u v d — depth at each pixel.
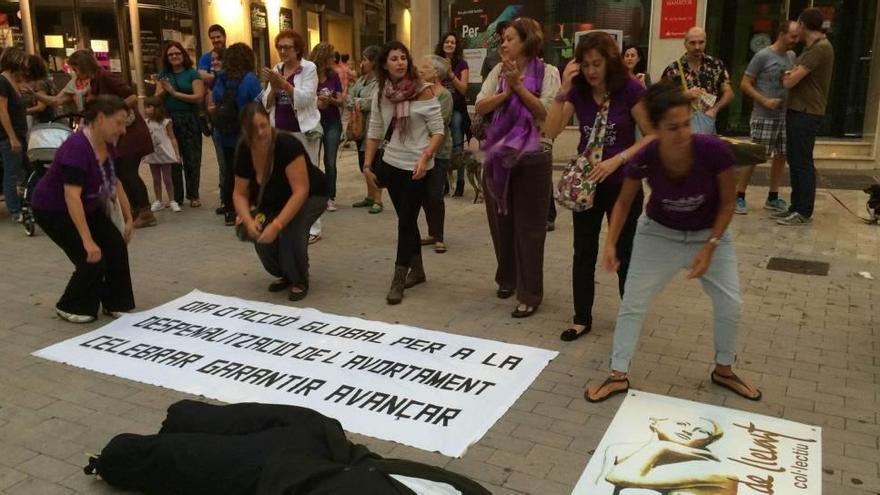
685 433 3.27
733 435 3.25
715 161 3.15
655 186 3.28
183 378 3.93
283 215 4.89
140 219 7.43
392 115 5.12
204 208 8.46
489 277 5.67
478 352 4.18
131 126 7.18
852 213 7.46
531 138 4.38
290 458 2.62
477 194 8.41
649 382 3.81
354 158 12.22
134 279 5.73
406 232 5.18
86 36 16.45
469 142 9.83
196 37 17.19
